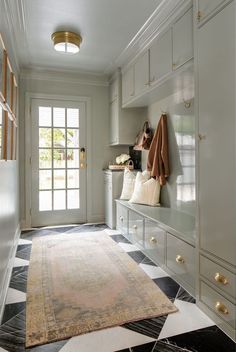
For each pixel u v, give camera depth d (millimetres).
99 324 1538
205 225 1612
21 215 3734
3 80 1839
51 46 3016
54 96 3832
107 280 2107
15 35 2709
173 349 1347
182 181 2723
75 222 4043
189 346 1367
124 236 3316
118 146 4203
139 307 1717
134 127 3725
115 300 1805
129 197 3527
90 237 3283
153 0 2141
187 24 1989
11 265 2316
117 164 3912
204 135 1597
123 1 2156
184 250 1944
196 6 1639
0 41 1717
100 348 1354
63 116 3910
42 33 2699
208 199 1576
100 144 4121
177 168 2818
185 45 2021
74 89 3947
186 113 2623
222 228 1459
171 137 2920
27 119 3719
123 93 3533
